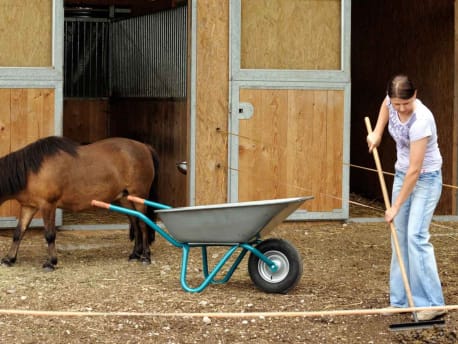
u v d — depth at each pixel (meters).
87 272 7.07
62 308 5.90
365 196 13.10
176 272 7.13
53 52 8.62
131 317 5.62
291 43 9.29
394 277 5.77
